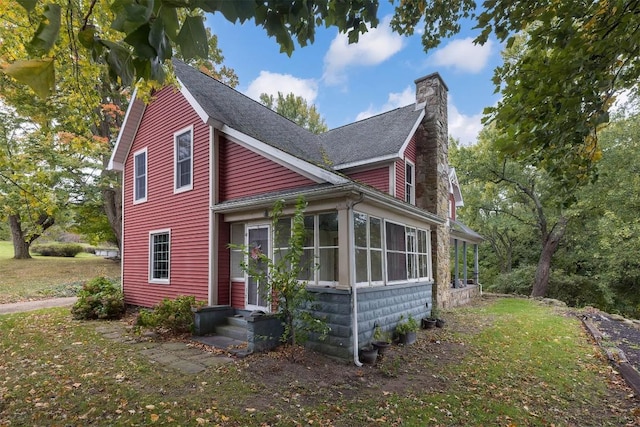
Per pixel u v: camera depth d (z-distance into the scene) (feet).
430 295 29.48
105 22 10.59
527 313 34.12
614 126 46.09
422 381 15.66
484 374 16.58
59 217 50.65
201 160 27.76
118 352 19.35
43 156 32.17
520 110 10.66
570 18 9.11
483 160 54.85
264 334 19.25
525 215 61.82
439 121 35.12
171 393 13.74
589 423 12.10
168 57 3.87
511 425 11.74
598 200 48.16
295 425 11.48
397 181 31.50
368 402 13.30
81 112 20.43
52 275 52.65
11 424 11.25
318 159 32.81
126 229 35.65
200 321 23.31
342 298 18.61
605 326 28.27
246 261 24.94
